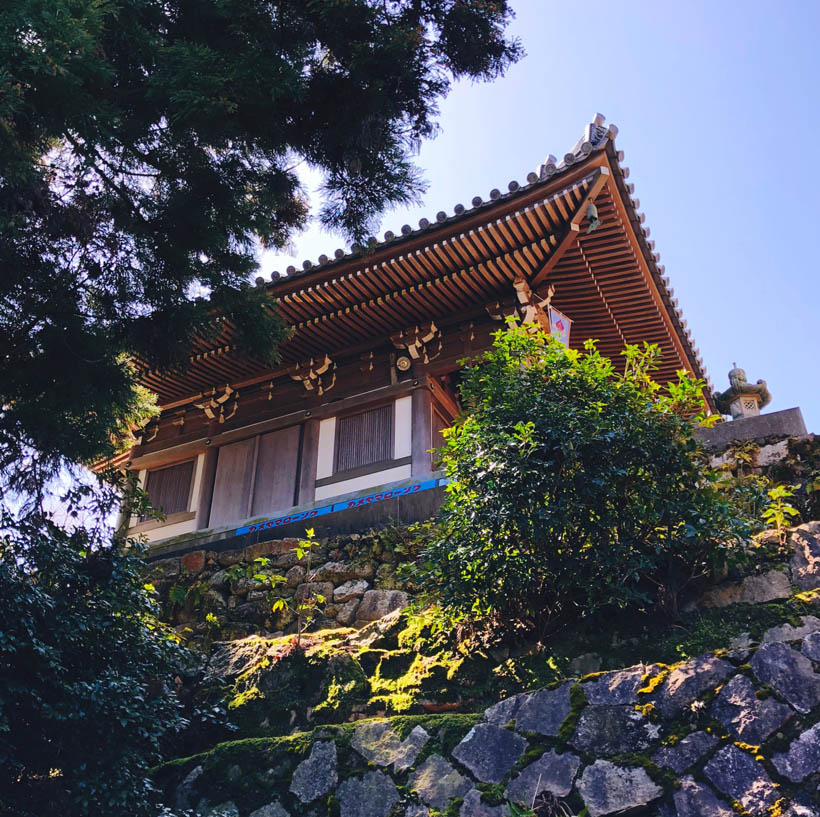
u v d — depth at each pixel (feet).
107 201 27.99
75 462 28.63
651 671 22.11
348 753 24.35
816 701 20.02
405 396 51.29
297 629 35.32
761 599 25.03
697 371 58.13
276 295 49.37
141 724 23.81
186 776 25.72
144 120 27.53
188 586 39.68
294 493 51.83
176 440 58.18
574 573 24.84
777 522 27.40
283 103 28.40
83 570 25.99
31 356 27.84
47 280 27.25
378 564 37.01
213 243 28.96
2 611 22.43
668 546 25.13
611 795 20.49
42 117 23.73
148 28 27.66
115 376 28.53
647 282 48.65
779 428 33.55
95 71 23.43
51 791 22.44
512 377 27.73
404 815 22.43
